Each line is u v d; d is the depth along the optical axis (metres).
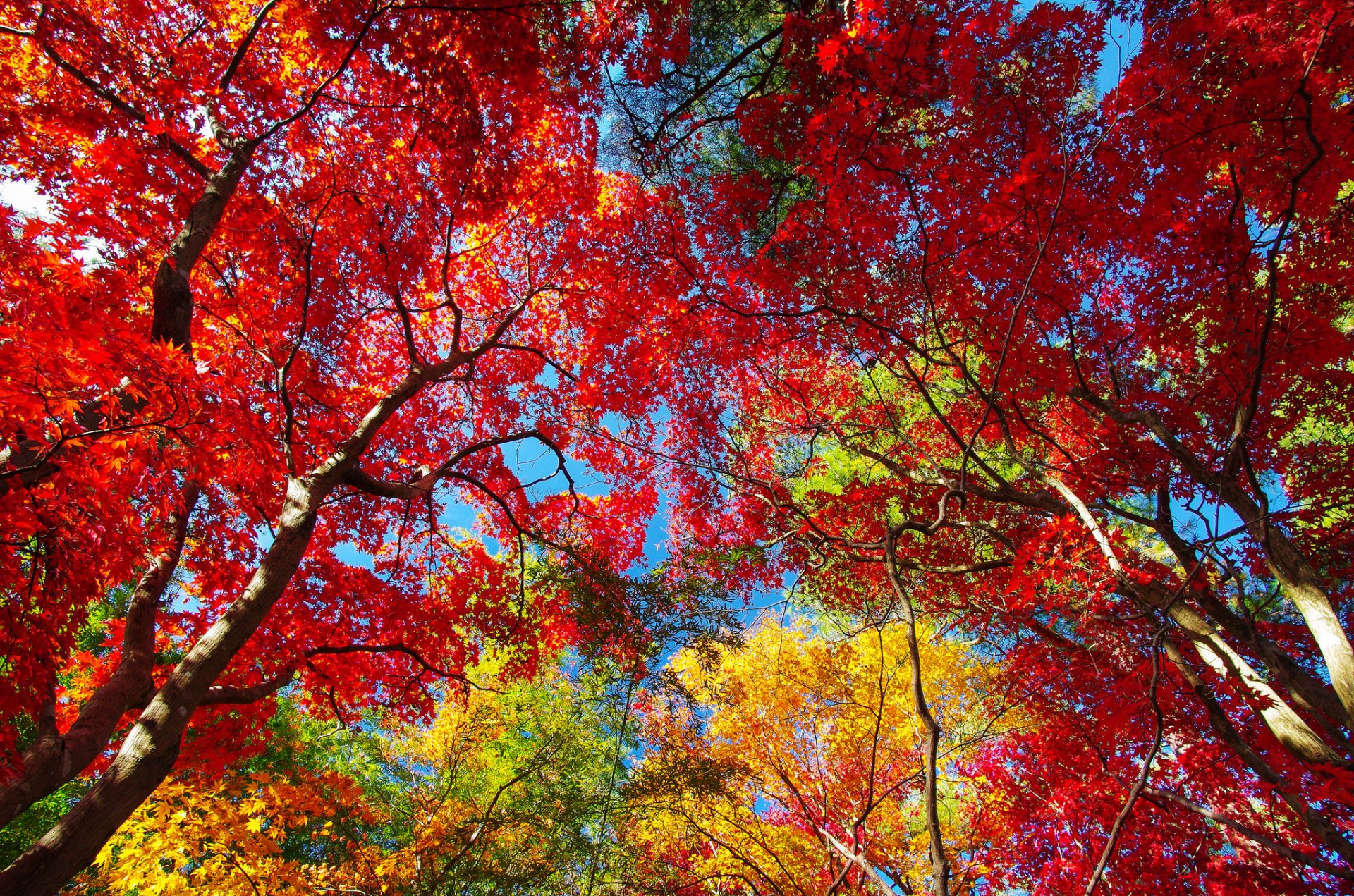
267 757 8.88
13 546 2.43
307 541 4.43
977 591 7.09
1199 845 5.15
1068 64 5.81
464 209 7.39
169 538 4.06
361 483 5.29
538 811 6.09
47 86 5.38
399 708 7.00
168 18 5.93
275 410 6.27
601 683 6.78
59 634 2.73
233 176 5.02
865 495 7.88
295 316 6.71
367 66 6.36
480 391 9.74
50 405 2.38
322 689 6.48
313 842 8.59
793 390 8.13
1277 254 4.23
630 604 6.79
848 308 6.69
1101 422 6.46
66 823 2.76
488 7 5.89
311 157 6.71
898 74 5.26
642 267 8.43
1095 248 6.24
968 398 7.39
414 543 8.33
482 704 8.46
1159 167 5.47
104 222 4.16
